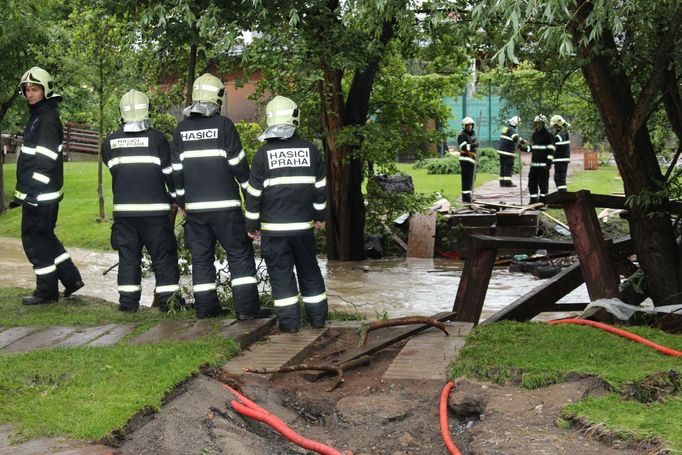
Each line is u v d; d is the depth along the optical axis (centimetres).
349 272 1539
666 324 787
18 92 2042
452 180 2648
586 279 849
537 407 512
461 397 538
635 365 570
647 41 849
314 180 761
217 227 790
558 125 2039
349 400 571
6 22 1596
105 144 846
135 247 855
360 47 1159
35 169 873
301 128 1616
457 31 757
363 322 795
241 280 786
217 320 781
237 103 2788
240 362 657
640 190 876
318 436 538
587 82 873
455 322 770
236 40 938
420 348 676
